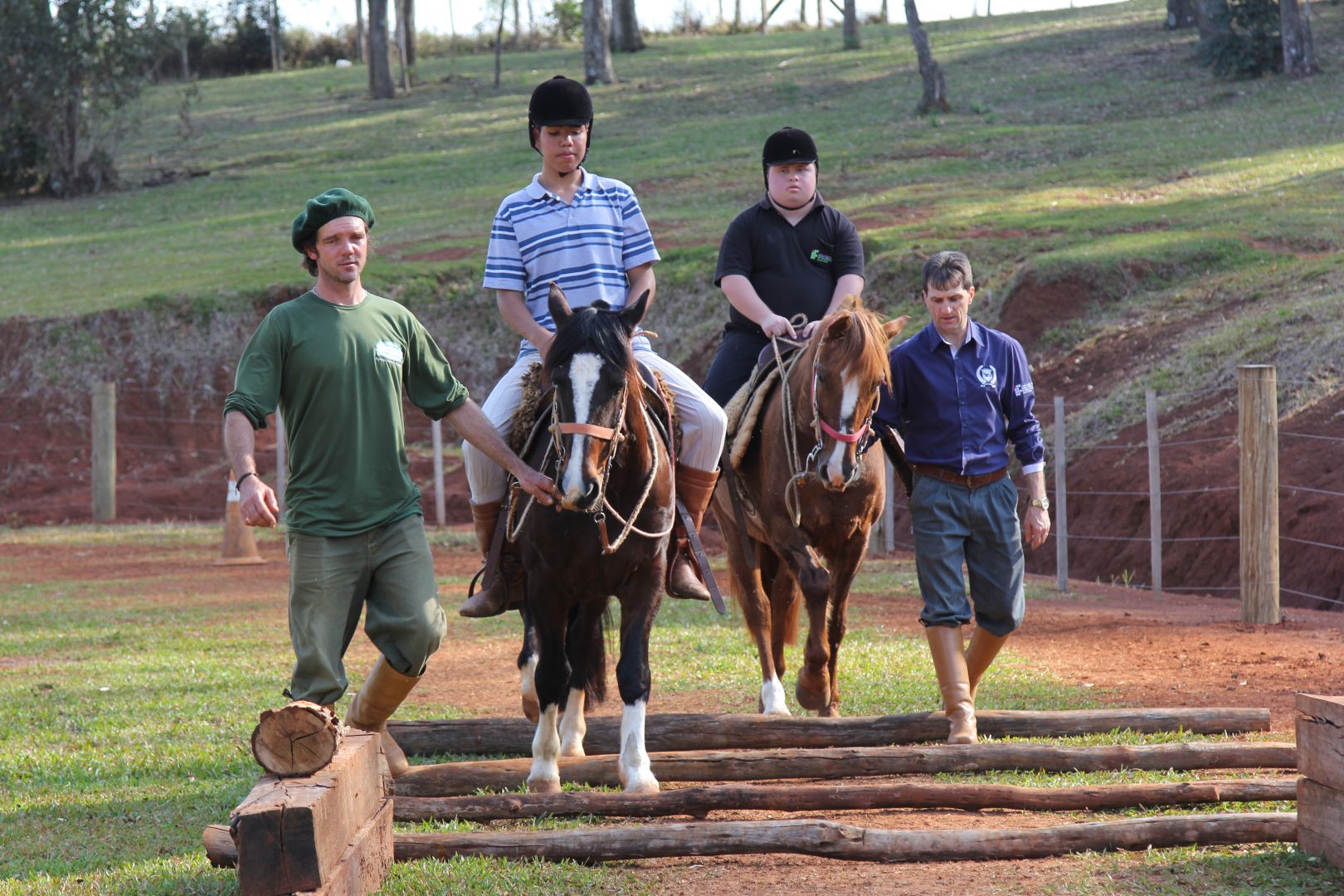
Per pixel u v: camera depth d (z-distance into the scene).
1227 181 27.59
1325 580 12.68
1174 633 10.69
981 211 26.78
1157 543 13.20
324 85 61.00
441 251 29.03
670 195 33.28
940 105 40.84
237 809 4.05
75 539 20.12
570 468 5.41
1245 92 38.28
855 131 39.16
